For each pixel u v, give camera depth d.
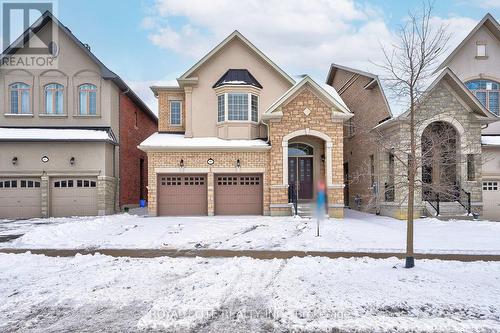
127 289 6.82
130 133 24.88
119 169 22.59
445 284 6.79
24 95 21.30
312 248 10.50
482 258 9.32
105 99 21.33
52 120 21.16
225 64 21.36
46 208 19.84
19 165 19.92
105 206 20.38
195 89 21.14
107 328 5.16
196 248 10.68
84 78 21.38
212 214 18.81
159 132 22.22
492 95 21.30
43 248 10.79
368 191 20.94
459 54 21.11
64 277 7.64
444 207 17.17
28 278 7.57
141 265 8.64
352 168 23.88
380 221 16.53
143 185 27.95
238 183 19.28
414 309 5.68
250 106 20.27
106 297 6.38
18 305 6.03
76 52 21.41
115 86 22.16
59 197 20.27
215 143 19.22
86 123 21.25
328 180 18.05
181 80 20.78
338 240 11.64
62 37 21.41
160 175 19.20
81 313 5.71
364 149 21.50
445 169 17.55
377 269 7.94
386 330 5.00
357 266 8.23
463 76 21.02
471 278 7.23
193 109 21.08
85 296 6.41
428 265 8.32
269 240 11.80
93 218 18.98
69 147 20.23
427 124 17.16
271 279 7.34
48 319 5.48
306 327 5.10
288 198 19.17
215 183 19.19
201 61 20.84
